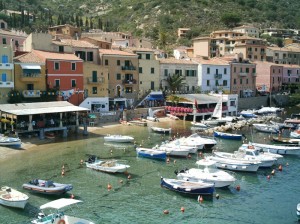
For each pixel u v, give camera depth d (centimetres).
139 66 10125
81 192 4312
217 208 4000
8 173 4819
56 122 6938
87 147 6325
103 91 8969
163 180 4494
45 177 4728
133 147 6444
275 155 5847
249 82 12800
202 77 11362
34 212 3712
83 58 9250
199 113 9412
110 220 3641
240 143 7112
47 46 8619
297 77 15050
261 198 4312
